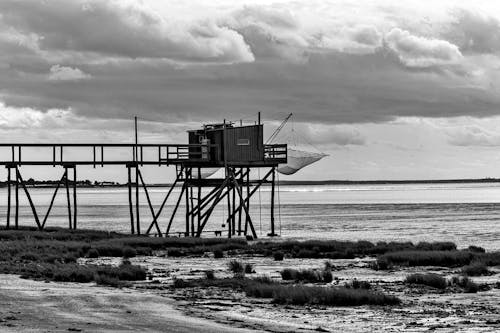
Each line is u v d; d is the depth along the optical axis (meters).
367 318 28.45
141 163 77.12
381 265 47.25
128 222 122.31
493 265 48.38
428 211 152.25
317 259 54.34
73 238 69.88
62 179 79.81
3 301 29.52
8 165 75.94
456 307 31.23
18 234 70.00
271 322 27.19
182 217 141.50
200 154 78.12
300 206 194.50
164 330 24.20
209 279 38.91
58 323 24.89
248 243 68.38
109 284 37.06
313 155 81.25
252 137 78.81
